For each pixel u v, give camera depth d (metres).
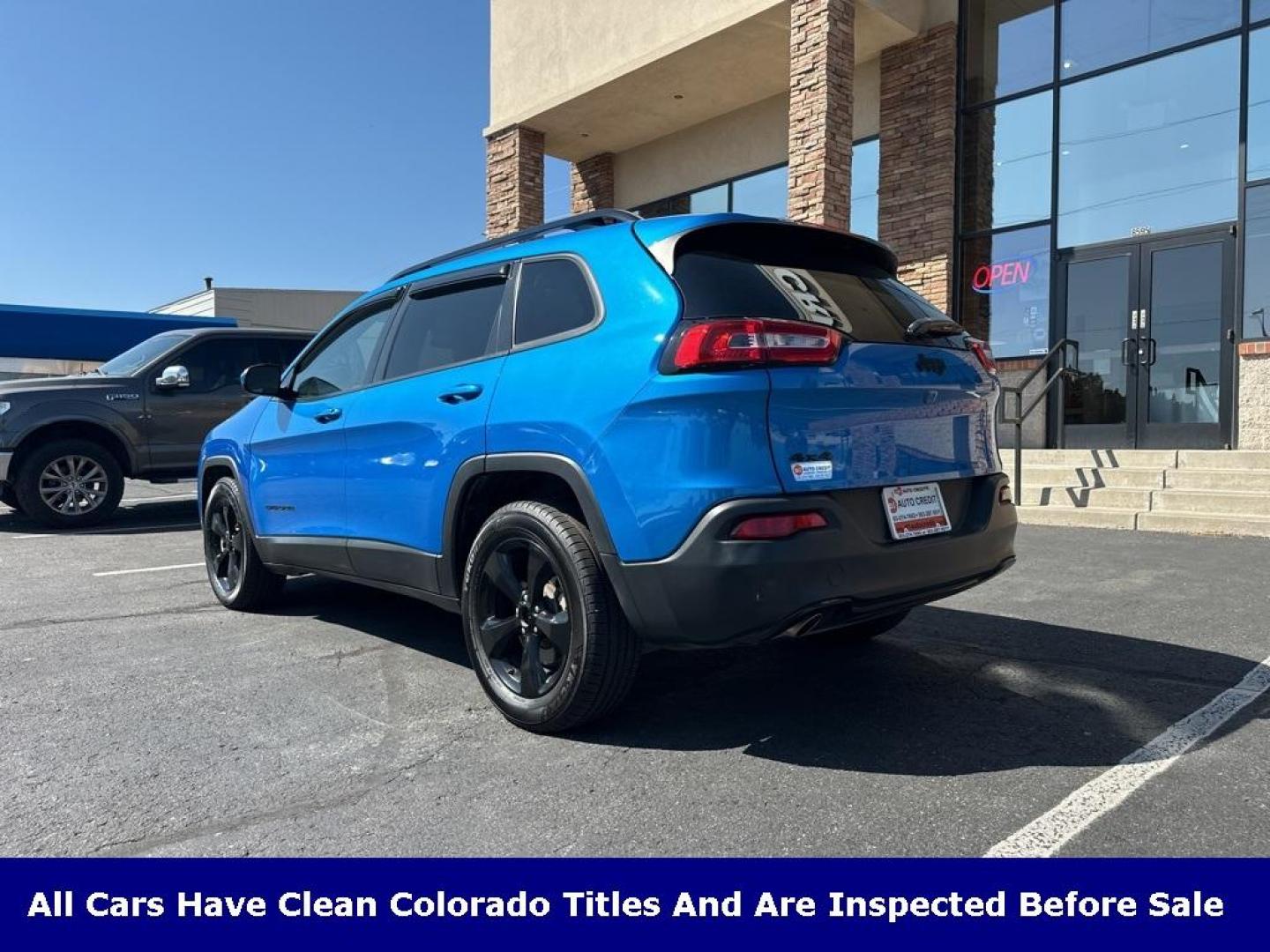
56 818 2.64
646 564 2.85
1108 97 9.82
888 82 11.19
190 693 3.74
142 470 9.15
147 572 6.54
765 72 11.56
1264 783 2.73
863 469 2.97
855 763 2.94
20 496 8.70
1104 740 3.09
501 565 3.34
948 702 3.51
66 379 8.99
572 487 3.05
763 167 12.52
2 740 3.24
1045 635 4.41
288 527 4.68
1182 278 9.31
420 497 3.70
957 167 10.84
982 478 3.45
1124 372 9.72
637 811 2.64
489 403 3.39
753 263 3.14
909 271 11.06
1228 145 9.02
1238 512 7.41
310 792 2.79
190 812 2.67
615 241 3.21
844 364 2.95
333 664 4.15
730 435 2.74
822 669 3.96
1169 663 3.93
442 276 3.98
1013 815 2.56
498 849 2.45
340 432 4.21
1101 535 7.45
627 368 2.94
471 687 3.80
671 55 11.03
